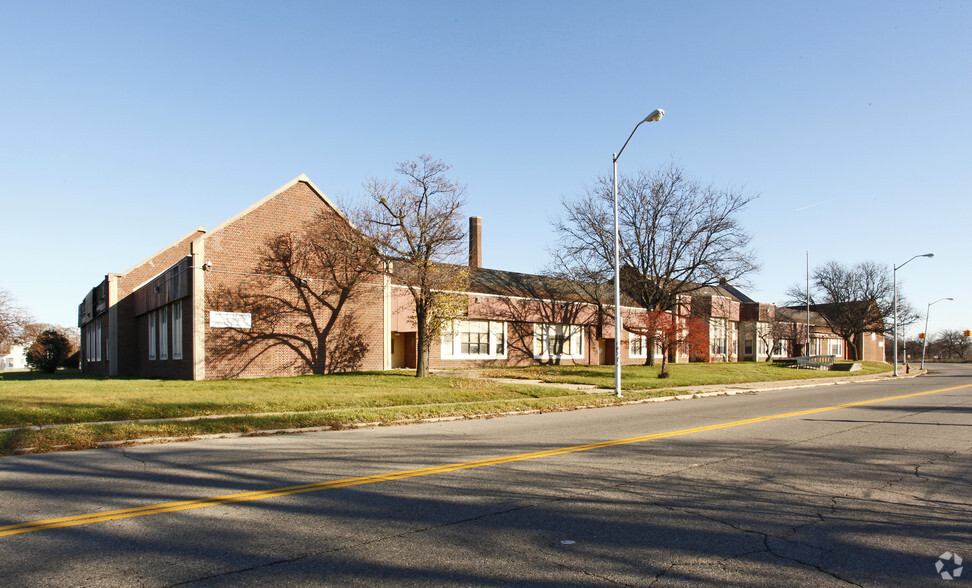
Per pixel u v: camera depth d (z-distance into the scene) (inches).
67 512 248.8
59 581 175.2
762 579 181.6
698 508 259.3
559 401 733.3
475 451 400.5
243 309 989.2
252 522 234.7
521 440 451.5
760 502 270.1
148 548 204.1
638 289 1454.2
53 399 627.8
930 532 229.5
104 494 280.4
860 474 331.0
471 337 1381.6
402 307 1194.6
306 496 276.4
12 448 403.9
